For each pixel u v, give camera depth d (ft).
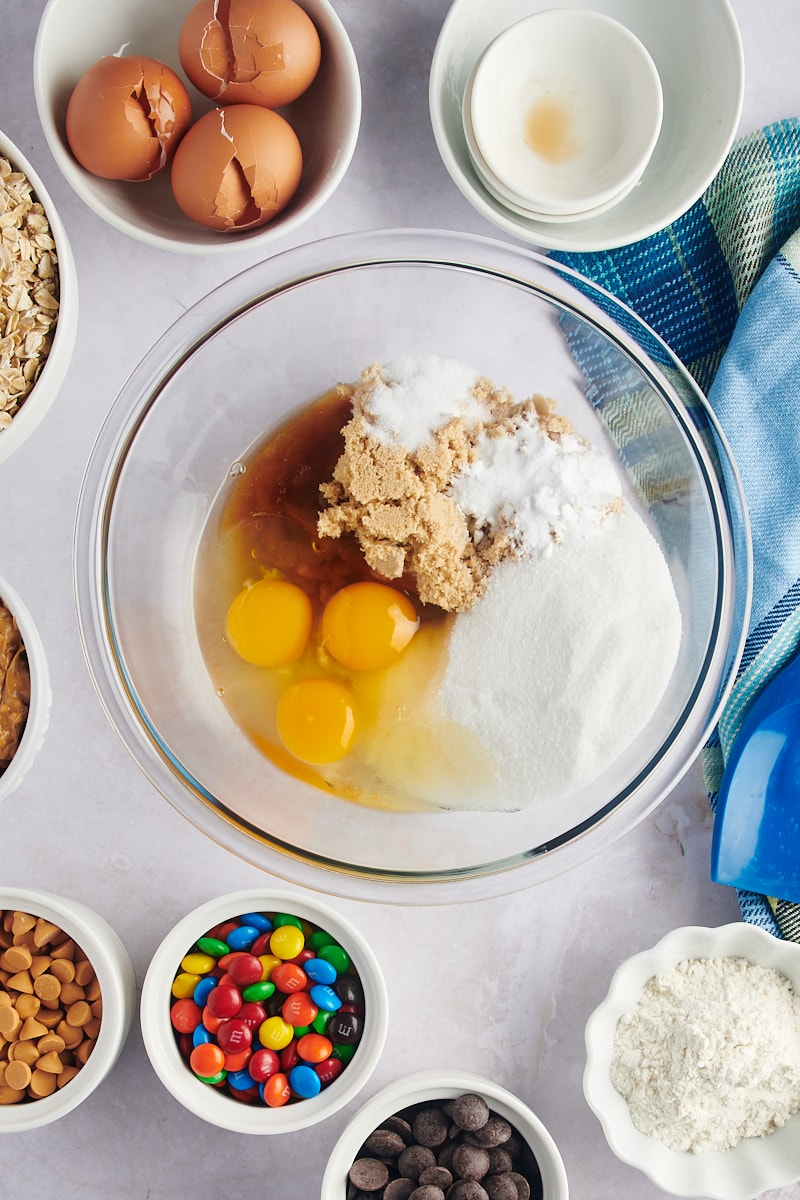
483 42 2.23
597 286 2.19
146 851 2.29
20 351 2.16
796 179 2.26
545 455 2.14
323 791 2.25
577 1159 2.29
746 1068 2.18
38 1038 2.20
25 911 2.19
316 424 2.25
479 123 2.16
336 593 2.22
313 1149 2.29
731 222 2.27
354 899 2.17
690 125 2.24
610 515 2.17
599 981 2.30
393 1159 2.21
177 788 2.19
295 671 2.24
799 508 2.25
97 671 2.20
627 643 2.14
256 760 2.26
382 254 2.19
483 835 2.24
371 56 2.26
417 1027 2.29
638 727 2.17
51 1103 2.17
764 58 2.30
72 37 2.15
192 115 2.20
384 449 2.13
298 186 2.23
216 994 2.18
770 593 2.25
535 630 2.15
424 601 2.21
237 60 2.09
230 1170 2.28
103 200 2.15
